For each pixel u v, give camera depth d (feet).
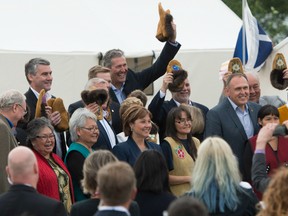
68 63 78.28
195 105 63.62
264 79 81.30
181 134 55.01
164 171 41.98
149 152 41.93
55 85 77.87
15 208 39.11
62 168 51.08
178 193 53.57
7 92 51.52
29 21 82.43
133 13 87.56
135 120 52.49
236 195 40.81
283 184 35.63
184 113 54.60
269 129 43.70
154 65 67.00
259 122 56.44
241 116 57.62
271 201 35.68
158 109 60.85
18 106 51.21
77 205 40.34
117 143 56.24
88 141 52.39
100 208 34.83
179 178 53.72
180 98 62.03
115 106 59.52
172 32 66.13
